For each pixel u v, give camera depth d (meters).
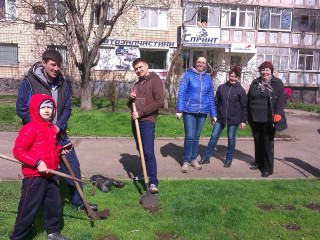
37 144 2.87
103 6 12.22
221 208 3.99
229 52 23.17
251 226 3.52
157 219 3.66
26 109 3.34
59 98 3.52
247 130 9.64
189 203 4.05
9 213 3.63
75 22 12.04
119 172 5.54
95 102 15.69
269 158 5.53
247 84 20.45
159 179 5.12
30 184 2.89
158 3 19.95
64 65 19.69
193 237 3.24
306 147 8.16
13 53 20.11
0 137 8.18
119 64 20.83
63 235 3.23
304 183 5.03
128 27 20.75
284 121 5.44
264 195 4.42
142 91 4.48
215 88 15.00
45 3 14.62
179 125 9.79
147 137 4.37
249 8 23.44
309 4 24.17
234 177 5.45
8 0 19.28
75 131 8.90
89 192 4.38
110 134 8.73
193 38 22.00
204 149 7.59
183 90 5.53
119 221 3.54
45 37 19.23
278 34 24.05
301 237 3.31
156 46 21.28
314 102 25.09
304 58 24.81
